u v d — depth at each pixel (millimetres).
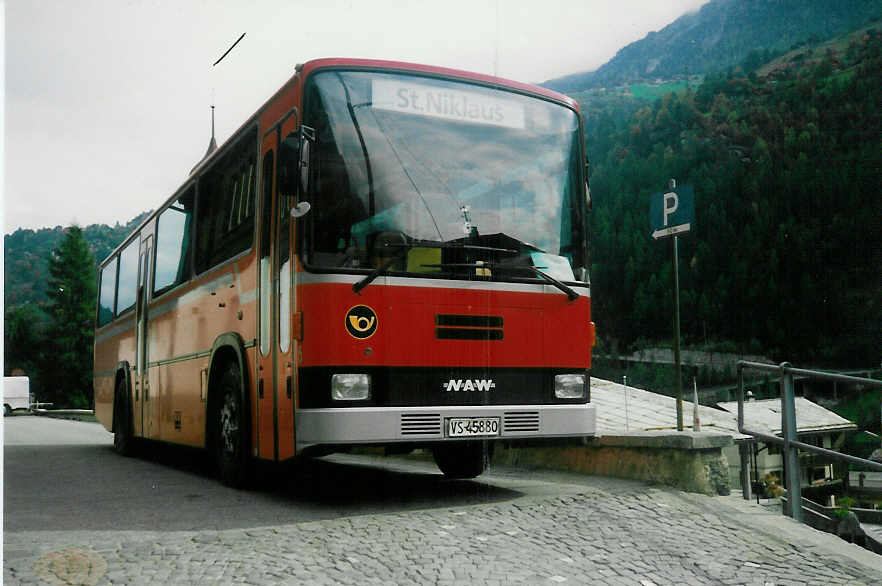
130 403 12273
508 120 6848
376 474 8797
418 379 6070
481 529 5168
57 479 8961
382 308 6047
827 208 109938
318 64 6355
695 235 115312
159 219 11125
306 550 4594
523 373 6469
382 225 6199
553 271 6750
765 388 30047
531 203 6785
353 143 6270
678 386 7438
